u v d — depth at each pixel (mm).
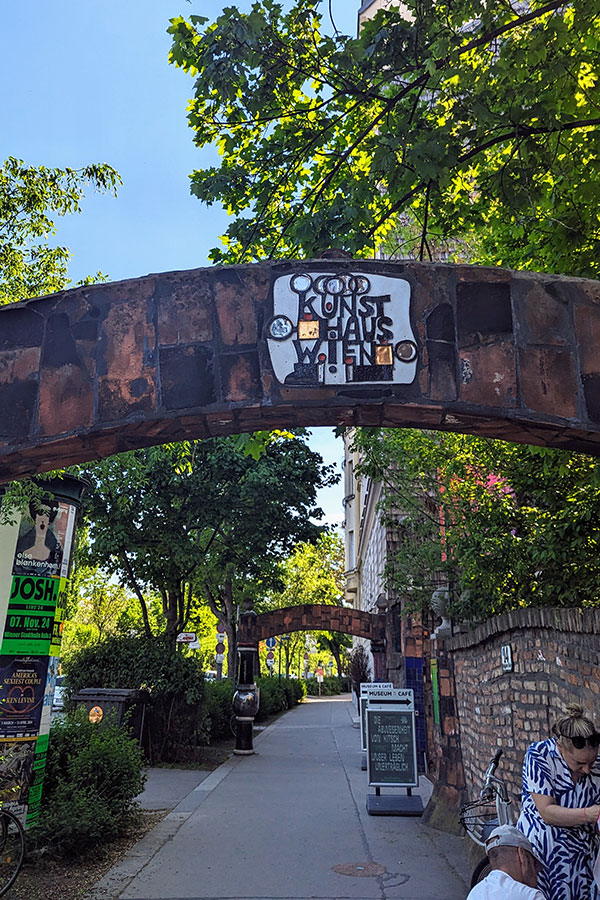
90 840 7508
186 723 15898
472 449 9219
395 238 9773
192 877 6910
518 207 6656
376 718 10664
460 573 10914
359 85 7305
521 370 4539
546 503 8203
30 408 4605
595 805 3561
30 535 8477
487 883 2971
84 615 34781
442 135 6250
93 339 4703
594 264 6680
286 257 7543
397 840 8367
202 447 18672
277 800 10891
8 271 7629
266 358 4629
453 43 6164
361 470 11562
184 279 4781
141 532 18156
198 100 7578
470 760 8719
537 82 6055
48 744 8586
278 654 51656
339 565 52562
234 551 21000
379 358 4582
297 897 6312
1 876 6820
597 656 4586
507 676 6898
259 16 6363
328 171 8062
